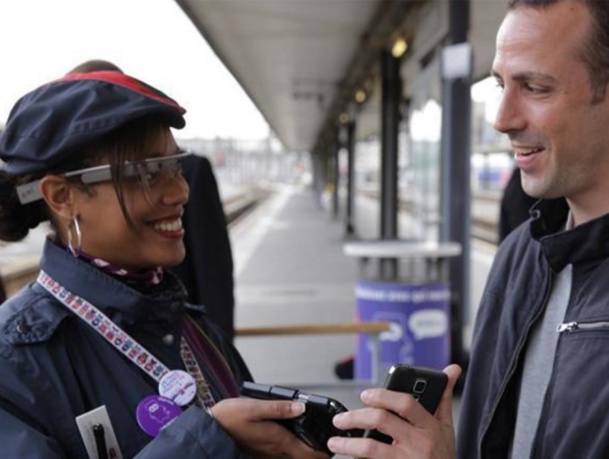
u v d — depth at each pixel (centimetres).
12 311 115
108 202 116
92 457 108
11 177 117
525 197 270
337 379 491
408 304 423
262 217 2594
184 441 105
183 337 135
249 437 108
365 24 822
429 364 427
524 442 118
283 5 716
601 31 100
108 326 119
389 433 101
